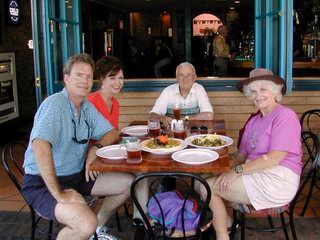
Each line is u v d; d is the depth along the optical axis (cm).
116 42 1112
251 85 228
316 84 398
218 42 640
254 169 213
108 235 245
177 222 203
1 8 607
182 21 1177
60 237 203
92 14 904
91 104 245
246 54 705
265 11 390
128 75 1057
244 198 216
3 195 364
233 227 243
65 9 421
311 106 403
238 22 1174
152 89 418
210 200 200
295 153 215
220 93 412
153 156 223
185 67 319
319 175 312
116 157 215
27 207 335
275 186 213
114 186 234
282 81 228
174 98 331
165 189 262
